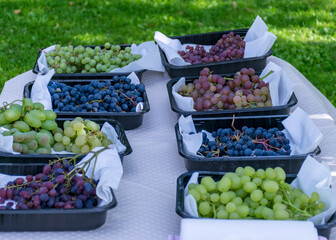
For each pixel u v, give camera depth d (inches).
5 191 59.4
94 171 62.1
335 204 55.7
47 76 87.4
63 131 74.5
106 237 57.1
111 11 220.7
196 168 68.2
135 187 67.1
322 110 87.2
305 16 223.5
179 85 89.8
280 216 53.8
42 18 209.2
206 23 216.7
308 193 60.6
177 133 74.2
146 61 97.1
